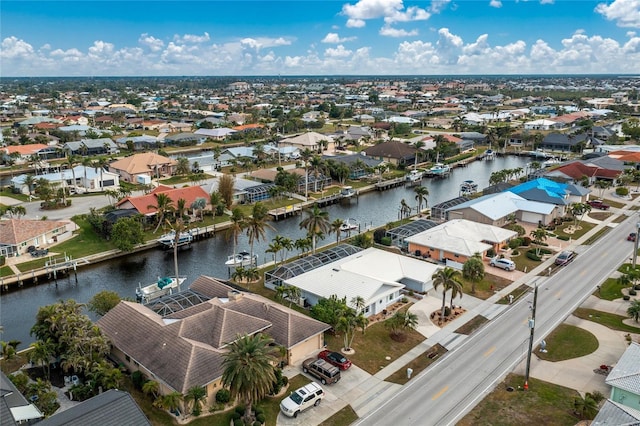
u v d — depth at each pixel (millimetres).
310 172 162500
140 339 60156
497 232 104438
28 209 133625
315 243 110625
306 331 63781
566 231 117562
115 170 178125
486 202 121250
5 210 124938
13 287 90062
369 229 123938
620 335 68875
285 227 126438
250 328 62562
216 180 158500
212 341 59938
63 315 60375
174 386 52031
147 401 54375
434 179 187250
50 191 135500
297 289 78062
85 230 115750
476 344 67125
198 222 124875
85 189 155375
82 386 54594
